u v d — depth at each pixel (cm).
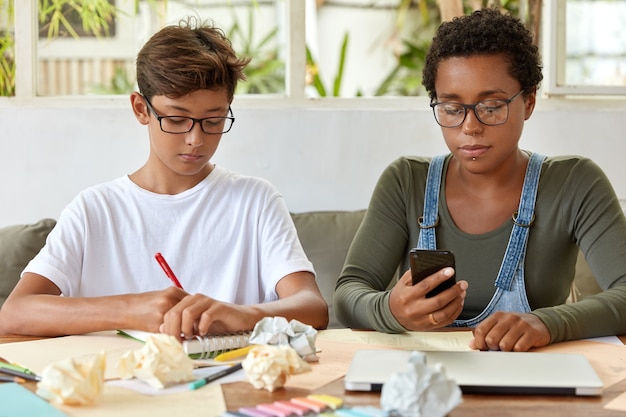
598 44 229
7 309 136
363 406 88
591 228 151
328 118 221
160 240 162
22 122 217
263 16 336
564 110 221
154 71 144
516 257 152
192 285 162
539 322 122
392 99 229
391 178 164
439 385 84
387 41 361
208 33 156
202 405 90
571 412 89
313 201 223
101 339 125
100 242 159
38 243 199
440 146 222
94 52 309
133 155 219
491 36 142
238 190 166
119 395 94
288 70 227
